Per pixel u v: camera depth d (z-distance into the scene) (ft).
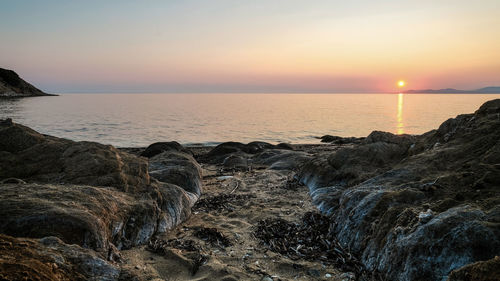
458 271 13.29
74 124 152.87
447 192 22.61
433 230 17.56
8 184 25.11
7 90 469.57
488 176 22.11
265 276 20.62
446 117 209.36
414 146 38.06
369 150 40.60
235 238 26.96
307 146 101.55
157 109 281.13
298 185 44.01
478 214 17.67
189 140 118.93
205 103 427.33
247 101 521.65
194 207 36.04
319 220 29.76
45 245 16.46
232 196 40.34
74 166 30.50
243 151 78.54
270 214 32.81
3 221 18.67
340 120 192.24
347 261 22.07
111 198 25.73
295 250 24.41
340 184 37.96
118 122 166.09
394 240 19.60
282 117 211.41
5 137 32.99
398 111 272.10
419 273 16.72
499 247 15.55
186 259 22.20
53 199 22.39
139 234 24.85
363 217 24.52
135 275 17.83
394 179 28.32
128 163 33.14
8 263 12.76
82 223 19.70
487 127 30.22
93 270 16.37
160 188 32.22
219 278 20.07
